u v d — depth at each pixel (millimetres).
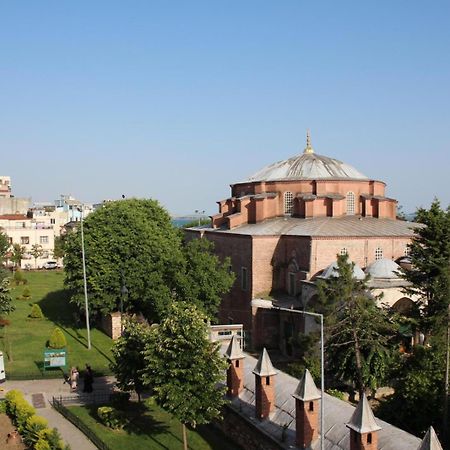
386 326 32344
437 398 27734
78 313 58844
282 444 22969
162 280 45625
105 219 52719
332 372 33375
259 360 26094
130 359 29531
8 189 162125
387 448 19172
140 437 28062
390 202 58125
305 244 48219
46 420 29281
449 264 31641
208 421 25094
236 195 64375
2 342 48781
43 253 116562
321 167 59812
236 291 53781
